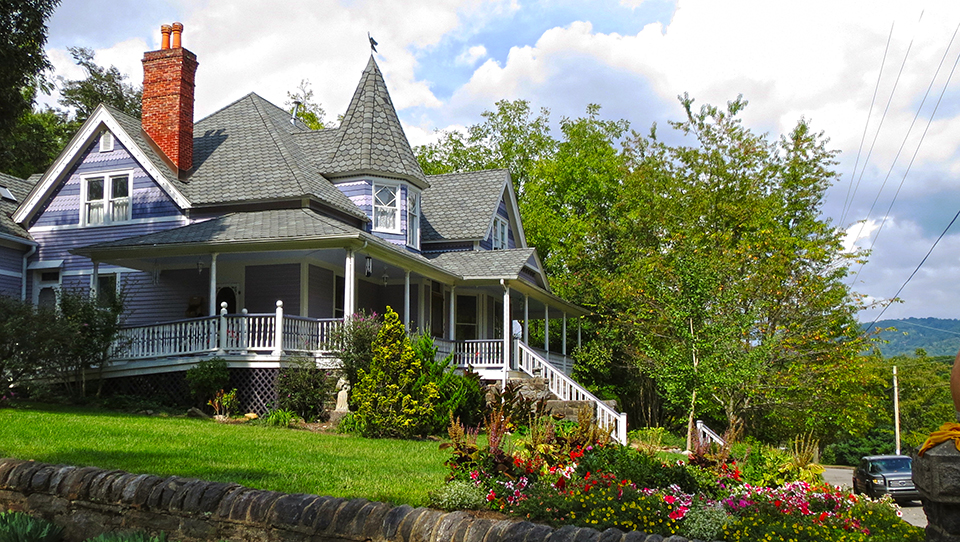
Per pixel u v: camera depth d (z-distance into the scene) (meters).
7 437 11.63
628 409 33.72
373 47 26.69
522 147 46.62
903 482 21.48
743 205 29.12
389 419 15.61
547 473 9.96
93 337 18.27
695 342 22.52
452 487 9.30
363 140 24.58
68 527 7.98
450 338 23.88
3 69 17.66
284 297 20.64
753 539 8.25
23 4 17.44
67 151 23.52
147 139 23.48
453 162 47.78
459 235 27.59
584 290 34.72
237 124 26.02
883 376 36.06
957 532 4.14
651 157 33.03
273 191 21.67
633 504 8.77
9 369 16.62
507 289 23.88
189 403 18.20
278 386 17.58
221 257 20.70
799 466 12.66
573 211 42.22
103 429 13.02
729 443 13.45
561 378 22.52
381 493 9.28
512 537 6.26
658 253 30.00
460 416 17.62
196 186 22.81
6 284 23.03
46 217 23.86
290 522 7.06
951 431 4.29
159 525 7.58
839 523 8.98
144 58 23.83
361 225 24.17
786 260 25.52
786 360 25.28
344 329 17.78
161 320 21.81
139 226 22.73
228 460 10.93
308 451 12.42
